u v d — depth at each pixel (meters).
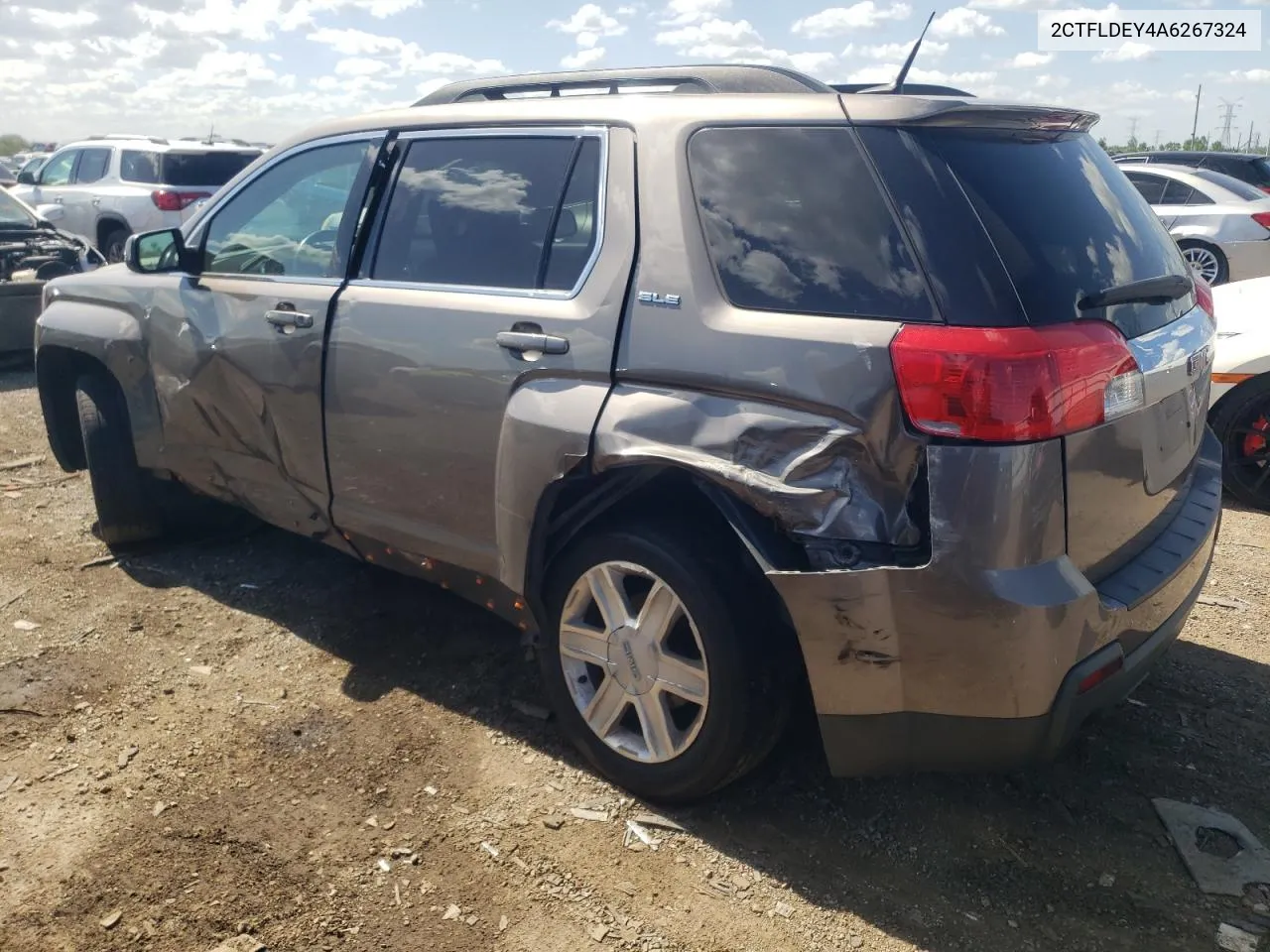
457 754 3.19
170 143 13.77
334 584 4.36
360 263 3.54
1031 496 2.29
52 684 3.53
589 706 3.03
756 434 2.51
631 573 2.90
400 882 2.64
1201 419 3.07
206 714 3.37
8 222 9.56
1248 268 11.16
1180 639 3.97
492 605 3.31
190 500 4.70
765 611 2.70
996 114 2.53
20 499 5.38
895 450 2.35
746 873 2.70
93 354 4.39
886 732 2.54
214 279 4.02
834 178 2.55
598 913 2.55
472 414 3.12
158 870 2.65
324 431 3.59
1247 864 2.72
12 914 2.49
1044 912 2.57
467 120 3.37
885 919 2.54
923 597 2.35
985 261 2.35
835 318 2.46
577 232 2.99
